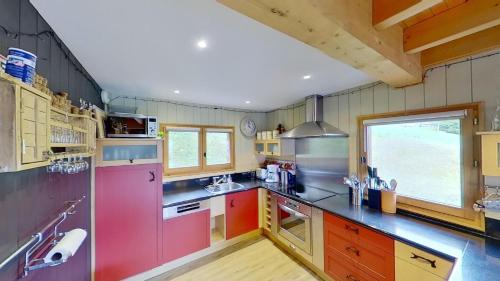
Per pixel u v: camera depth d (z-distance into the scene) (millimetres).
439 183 1797
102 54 1474
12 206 829
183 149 3180
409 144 2008
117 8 968
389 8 1054
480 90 1524
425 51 1671
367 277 1787
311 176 3121
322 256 2229
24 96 663
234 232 3008
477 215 1548
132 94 2623
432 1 901
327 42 1092
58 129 972
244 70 1830
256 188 3252
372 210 2096
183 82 2154
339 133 2428
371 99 2266
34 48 980
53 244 1064
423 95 1827
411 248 1489
